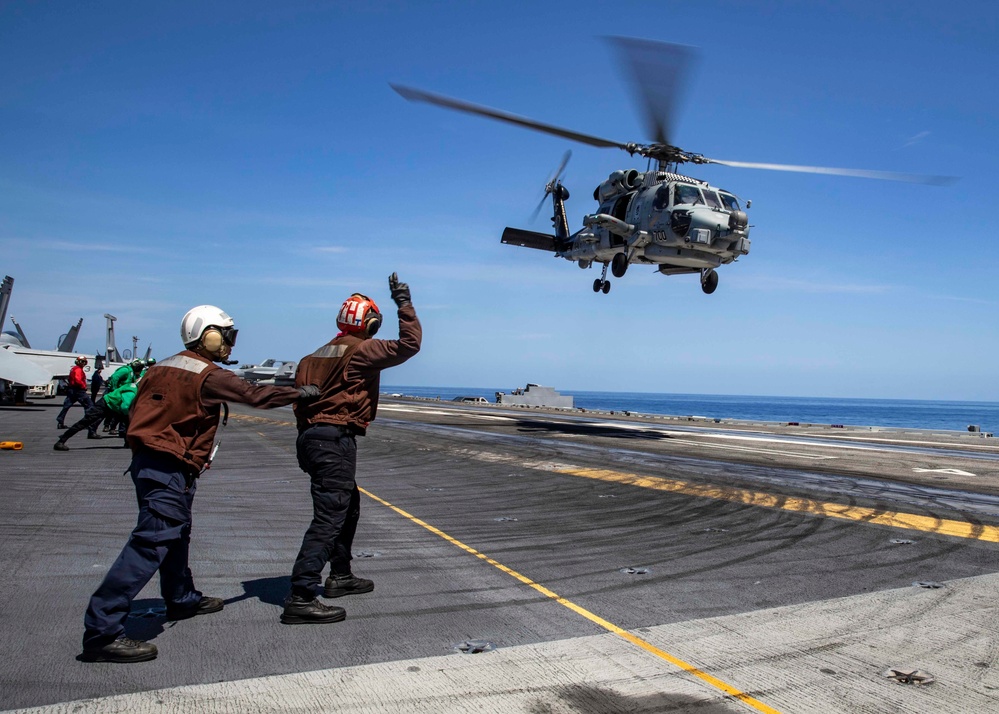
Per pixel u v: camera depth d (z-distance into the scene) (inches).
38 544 217.6
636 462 483.5
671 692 116.8
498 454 518.3
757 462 508.7
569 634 146.2
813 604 168.4
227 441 595.8
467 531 253.1
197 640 140.3
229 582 182.4
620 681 121.3
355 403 156.6
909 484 409.4
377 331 169.8
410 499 321.1
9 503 285.7
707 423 1195.3
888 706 112.0
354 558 211.8
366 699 113.0
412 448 555.2
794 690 118.1
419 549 224.2
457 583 185.2
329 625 150.6
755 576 194.5
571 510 298.7
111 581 127.1
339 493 154.9
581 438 681.6
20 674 121.4
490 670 126.0
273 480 370.0
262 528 249.8
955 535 253.9
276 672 124.2
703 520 278.7
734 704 112.4
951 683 121.6
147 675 122.1
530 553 220.2
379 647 137.4
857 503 326.3
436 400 2087.8
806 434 948.0
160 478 135.0
